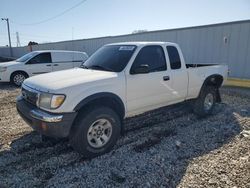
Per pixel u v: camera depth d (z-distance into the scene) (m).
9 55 48.03
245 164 3.55
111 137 3.96
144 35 14.32
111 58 4.54
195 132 4.88
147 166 3.53
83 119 3.60
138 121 5.52
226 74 6.49
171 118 5.76
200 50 11.73
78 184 3.10
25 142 4.38
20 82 11.38
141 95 4.40
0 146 4.22
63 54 12.38
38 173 3.35
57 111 3.44
